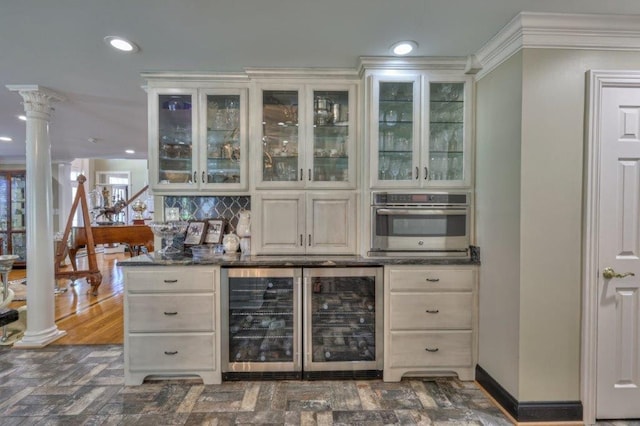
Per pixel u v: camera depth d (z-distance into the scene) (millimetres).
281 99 2695
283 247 2631
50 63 2426
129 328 2393
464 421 2037
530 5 1797
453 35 2102
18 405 2178
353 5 1773
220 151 2781
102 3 1726
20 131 4457
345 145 2691
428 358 2459
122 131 4414
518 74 1998
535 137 1974
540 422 1992
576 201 1993
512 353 2064
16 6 1733
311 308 2461
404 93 2574
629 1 1761
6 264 3002
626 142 1980
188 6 1764
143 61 2410
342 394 2311
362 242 2586
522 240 1989
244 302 2496
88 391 2338
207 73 2611
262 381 2463
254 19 1895
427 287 2445
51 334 3172
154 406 2168
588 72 1962
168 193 2697
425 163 2523
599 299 1998
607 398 2014
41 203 3064
